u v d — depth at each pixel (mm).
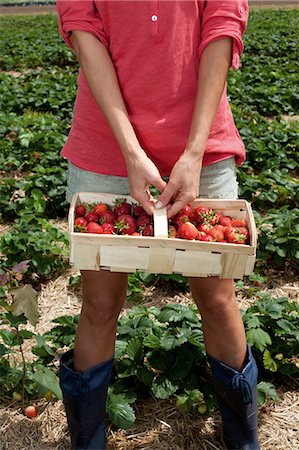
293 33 18391
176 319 3428
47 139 7309
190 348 3373
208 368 3398
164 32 2260
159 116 2381
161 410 3234
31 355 3666
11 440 3080
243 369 2604
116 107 2275
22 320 2908
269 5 32844
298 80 11578
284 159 7035
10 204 5812
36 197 5664
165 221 2252
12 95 10281
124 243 2211
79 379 2582
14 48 16891
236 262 2252
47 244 4695
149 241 2203
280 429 3117
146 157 2258
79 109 2506
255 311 3600
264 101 9891
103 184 2529
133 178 2254
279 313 3529
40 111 9984
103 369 2627
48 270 4629
